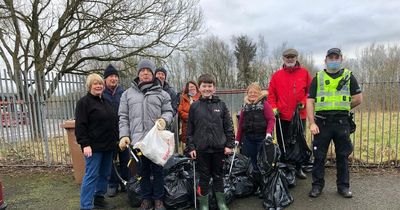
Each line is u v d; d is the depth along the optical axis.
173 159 4.64
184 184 4.36
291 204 4.25
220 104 4.16
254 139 4.67
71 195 5.02
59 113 7.11
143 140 3.81
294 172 4.92
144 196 4.20
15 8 11.21
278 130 5.20
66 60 12.32
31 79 7.11
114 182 4.96
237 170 4.64
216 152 4.06
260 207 4.26
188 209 4.30
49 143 7.25
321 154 4.46
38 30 11.59
